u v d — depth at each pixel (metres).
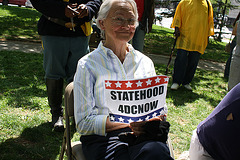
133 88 1.58
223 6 15.59
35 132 3.15
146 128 1.67
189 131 3.68
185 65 5.34
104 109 1.84
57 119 3.29
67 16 2.78
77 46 3.06
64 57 3.06
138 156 1.58
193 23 5.09
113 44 1.92
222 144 1.63
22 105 3.81
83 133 1.82
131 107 1.61
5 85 4.52
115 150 1.70
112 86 1.59
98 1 3.10
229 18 26.80
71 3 2.88
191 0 5.07
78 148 1.96
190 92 5.54
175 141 3.39
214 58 10.95
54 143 3.01
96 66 1.86
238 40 4.52
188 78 5.59
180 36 5.26
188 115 4.27
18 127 3.22
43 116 3.59
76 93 1.83
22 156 2.72
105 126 1.75
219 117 1.63
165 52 10.64
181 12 5.16
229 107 1.57
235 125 1.55
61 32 2.91
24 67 5.71
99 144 1.76
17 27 11.05
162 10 13.67
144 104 1.62
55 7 2.72
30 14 15.34
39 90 4.50
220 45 15.73
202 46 5.29
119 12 1.83
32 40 9.00
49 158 2.74
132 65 1.95
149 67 2.03
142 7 5.17
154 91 1.63
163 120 1.89
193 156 1.88
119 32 1.84
